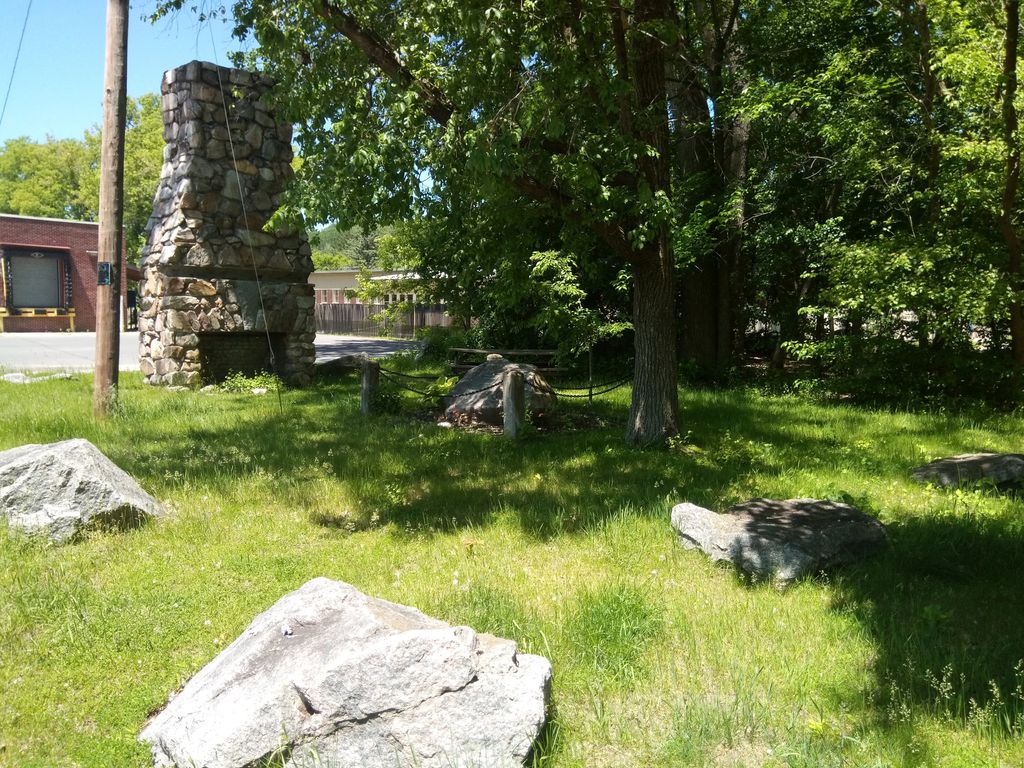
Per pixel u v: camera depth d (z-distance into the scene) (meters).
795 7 16.19
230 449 8.58
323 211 7.61
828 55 14.51
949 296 11.98
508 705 3.07
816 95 13.66
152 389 13.82
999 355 13.90
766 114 14.73
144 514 5.96
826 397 14.34
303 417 11.07
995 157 11.66
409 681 3.00
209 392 13.84
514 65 7.68
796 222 16.67
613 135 8.12
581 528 6.21
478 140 6.84
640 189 7.91
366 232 8.16
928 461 8.97
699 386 15.79
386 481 7.53
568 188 8.63
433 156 7.89
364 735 2.97
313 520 6.38
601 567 5.46
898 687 3.76
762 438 10.16
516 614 4.50
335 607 3.57
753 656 4.11
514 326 18.08
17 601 4.47
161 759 3.16
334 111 8.14
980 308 11.73
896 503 7.16
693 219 14.62
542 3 7.66
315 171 7.86
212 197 14.33
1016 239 12.21
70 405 11.22
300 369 15.71
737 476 7.93
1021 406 12.79
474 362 17.88
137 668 3.95
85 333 35.47
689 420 11.21
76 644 4.09
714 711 3.50
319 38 8.20
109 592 4.75
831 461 8.82
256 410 11.75
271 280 15.27
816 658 4.10
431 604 4.65
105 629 4.26
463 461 8.45
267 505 6.72
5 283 35.91
